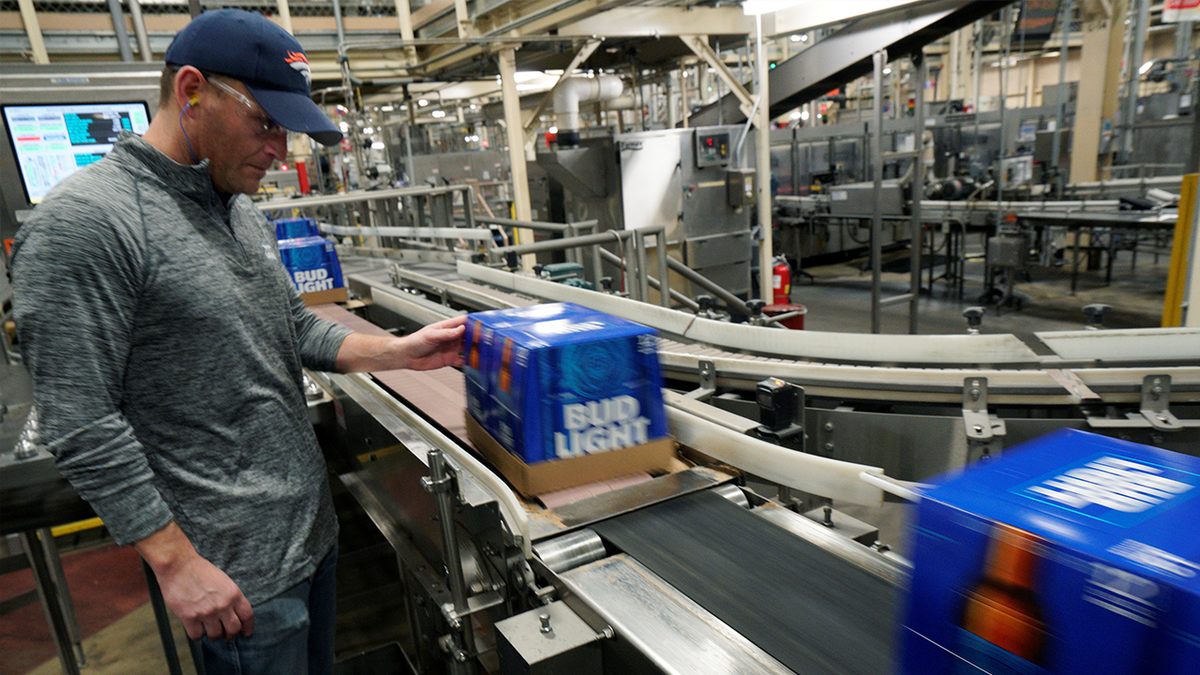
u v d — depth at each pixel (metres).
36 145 2.43
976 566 0.52
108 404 0.86
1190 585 0.41
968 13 4.50
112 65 2.51
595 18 5.04
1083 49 7.02
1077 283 6.91
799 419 1.29
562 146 5.88
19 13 5.83
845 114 11.66
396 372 1.78
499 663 0.96
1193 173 3.43
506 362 1.14
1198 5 3.04
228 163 0.96
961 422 1.52
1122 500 0.53
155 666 1.97
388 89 8.12
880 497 1.03
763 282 6.06
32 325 0.82
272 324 1.07
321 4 7.09
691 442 1.30
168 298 0.92
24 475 1.05
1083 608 0.46
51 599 1.34
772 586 0.92
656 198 5.87
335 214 5.62
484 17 5.76
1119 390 1.44
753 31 5.57
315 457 1.15
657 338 1.18
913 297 4.86
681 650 0.81
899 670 0.60
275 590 1.05
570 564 1.00
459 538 1.17
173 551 0.90
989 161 8.34
